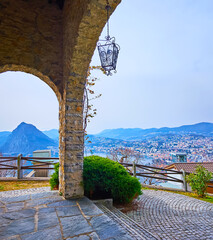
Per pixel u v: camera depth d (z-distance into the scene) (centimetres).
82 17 261
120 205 374
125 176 371
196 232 270
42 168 562
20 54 321
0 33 309
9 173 1010
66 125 325
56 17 364
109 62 280
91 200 338
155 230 273
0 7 314
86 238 189
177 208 382
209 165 1004
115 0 245
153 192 512
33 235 194
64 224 220
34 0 345
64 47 346
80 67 325
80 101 344
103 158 436
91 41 299
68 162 322
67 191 317
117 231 205
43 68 338
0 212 254
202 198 501
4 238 187
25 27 331
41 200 306
